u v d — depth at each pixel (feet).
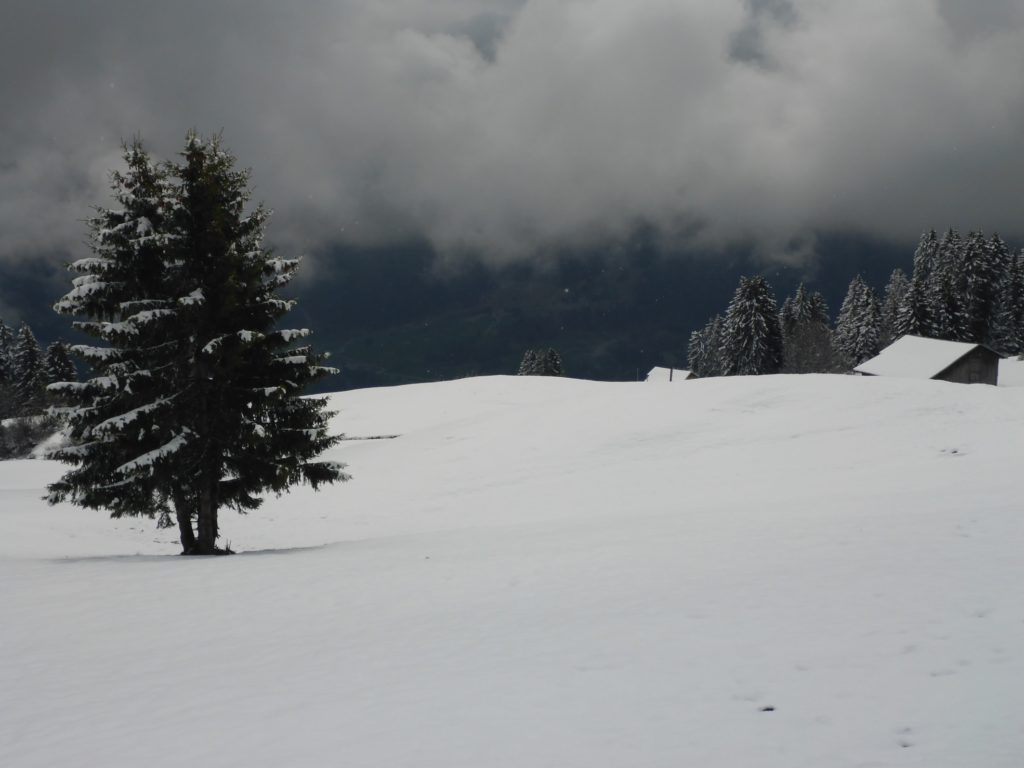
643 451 122.52
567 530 60.90
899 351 234.99
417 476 125.18
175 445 59.57
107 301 63.26
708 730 16.52
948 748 14.67
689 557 40.88
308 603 37.29
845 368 334.24
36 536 84.74
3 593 42.75
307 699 21.31
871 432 117.08
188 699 22.50
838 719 16.63
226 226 65.00
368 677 23.18
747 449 116.26
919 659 20.26
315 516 104.58
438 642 27.14
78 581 46.11
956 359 217.77
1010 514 44.57
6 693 24.73
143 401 62.08
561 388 219.82
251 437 61.26
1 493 121.60
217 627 33.12
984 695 17.34
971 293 309.63
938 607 25.21
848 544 39.58
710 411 139.23
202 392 62.13
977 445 102.83
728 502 88.22
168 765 17.04
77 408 61.46
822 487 91.04
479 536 62.54
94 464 61.46
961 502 55.06
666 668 21.34
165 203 64.39
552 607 31.60
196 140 65.46
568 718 17.94
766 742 15.65
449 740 17.06
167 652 29.19
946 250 362.33
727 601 28.94
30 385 276.00
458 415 193.57
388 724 18.51
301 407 65.41
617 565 40.70
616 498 98.68
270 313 65.62
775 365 308.60
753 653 21.99
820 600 27.61
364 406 214.69
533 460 125.59
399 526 94.99
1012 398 128.26
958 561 32.53
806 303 404.98
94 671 26.96
